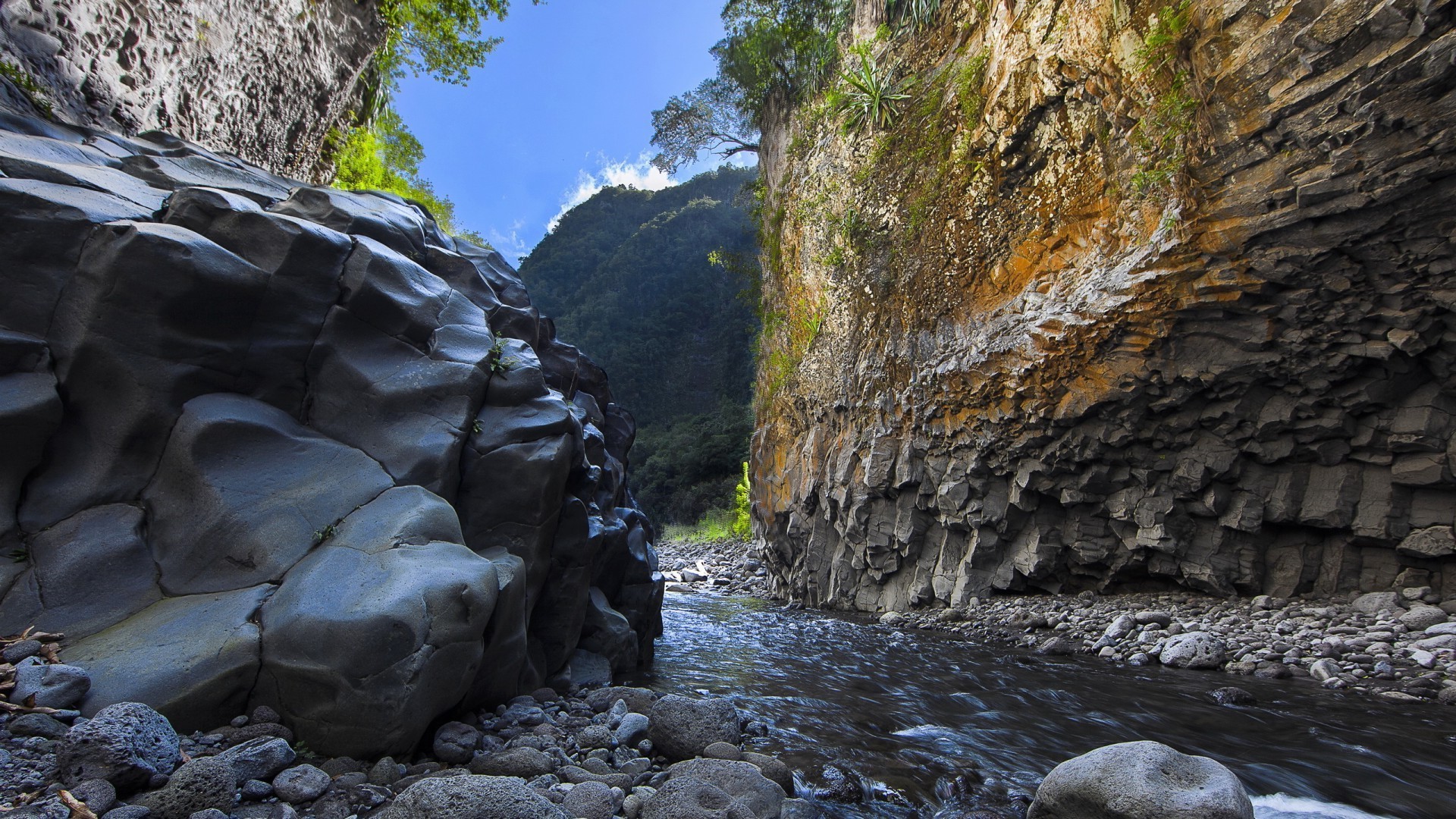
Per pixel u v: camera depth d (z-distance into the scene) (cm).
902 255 1575
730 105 2786
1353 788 445
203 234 538
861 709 639
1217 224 945
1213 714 619
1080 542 1232
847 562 1689
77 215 484
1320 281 898
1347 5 775
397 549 455
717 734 480
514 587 515
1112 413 1137
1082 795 372
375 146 1650
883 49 1798
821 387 1861
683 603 1822
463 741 435
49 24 744
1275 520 1034
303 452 518
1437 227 805
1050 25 1182
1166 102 977
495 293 848
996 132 1313
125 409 477
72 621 421
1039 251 1265
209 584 454
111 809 303
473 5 1547
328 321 560
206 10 952
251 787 343
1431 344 873
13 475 450
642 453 5953
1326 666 746
